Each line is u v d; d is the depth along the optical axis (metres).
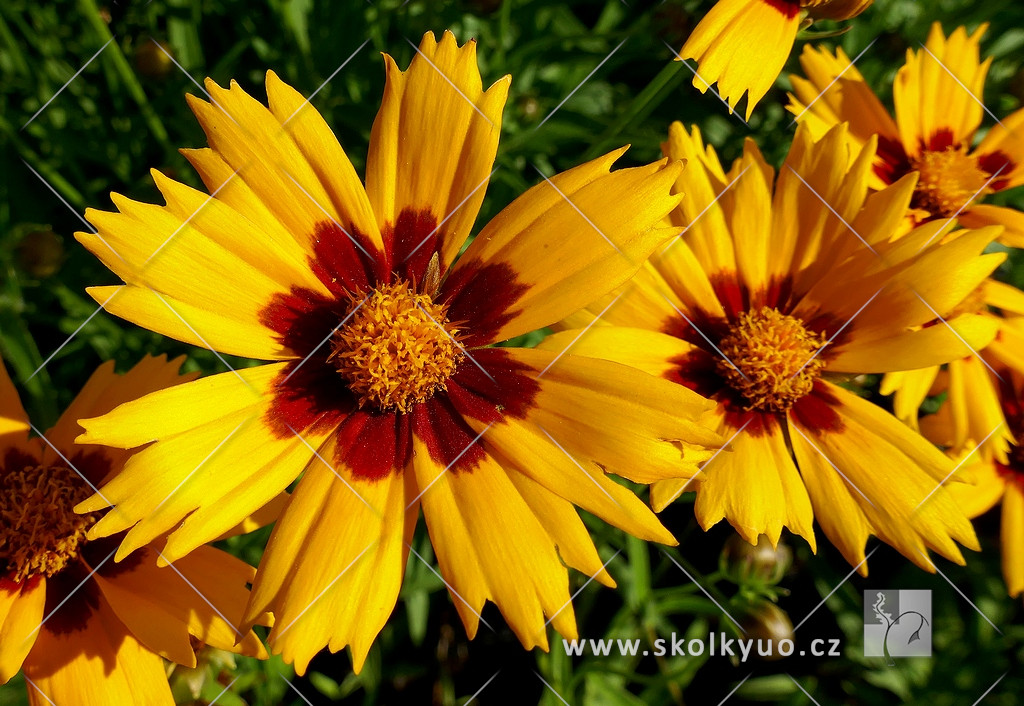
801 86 0.17
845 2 0.14
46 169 0.18
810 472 0.15
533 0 0.19
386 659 0.19
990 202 0.19
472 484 0.13
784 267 0.15
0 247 0.16
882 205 0.15
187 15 0.19
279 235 0.14
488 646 0.19
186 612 0.14
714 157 0.16
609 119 0.18
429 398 0.14
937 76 0.17
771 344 0.15
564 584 0.13
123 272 0.13
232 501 0.13
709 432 0.13
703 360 0.15
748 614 0.16
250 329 0.13
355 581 0.13
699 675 0.19
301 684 0.18
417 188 0.14
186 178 0.18
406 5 0.19
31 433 0.16
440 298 0.14
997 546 0.19
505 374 0.14
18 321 0.16
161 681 0.14
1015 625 0.19
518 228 0.14
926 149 0.17
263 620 0.14
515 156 0.19
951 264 0.14
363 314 0.14
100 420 0.12
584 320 0.15
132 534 0.12
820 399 0.15
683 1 0.17
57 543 0.14
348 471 0.13
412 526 0.14
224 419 0.13
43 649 0.14
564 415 0.13
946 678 0.19
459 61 0.14
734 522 0.14
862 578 0.19
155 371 0.15
